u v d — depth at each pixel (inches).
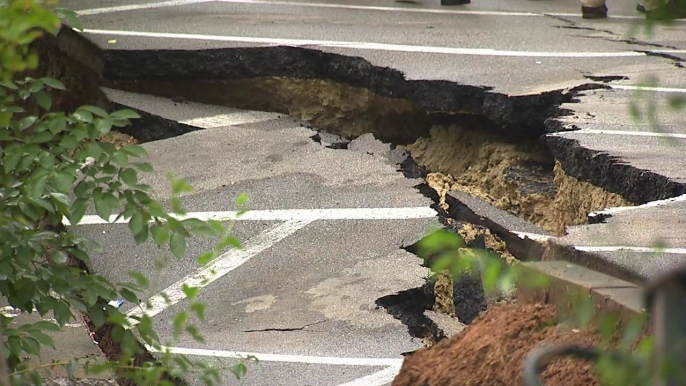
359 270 501.4
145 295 479.5
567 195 598.5
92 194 324.8
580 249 401.1
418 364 281.7
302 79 822.5
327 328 443.2
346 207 588.7
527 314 268.1
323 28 954.1
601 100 693.3
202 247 531.8
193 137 733.3
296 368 403.5
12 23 248.4
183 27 938.1
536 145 705.6
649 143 590.2
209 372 325.7
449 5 1152.2
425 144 759.1
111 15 1007.6
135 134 793.6
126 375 310.2
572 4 1189.7
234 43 853.8
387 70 773.3
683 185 512.7
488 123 738.8
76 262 512.1
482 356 267.3
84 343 450.0
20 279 331.3
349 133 808.9
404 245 534.3
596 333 244.4
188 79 833.5
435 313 477.4
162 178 647.1
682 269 129.5
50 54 784.3
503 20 1059.3
